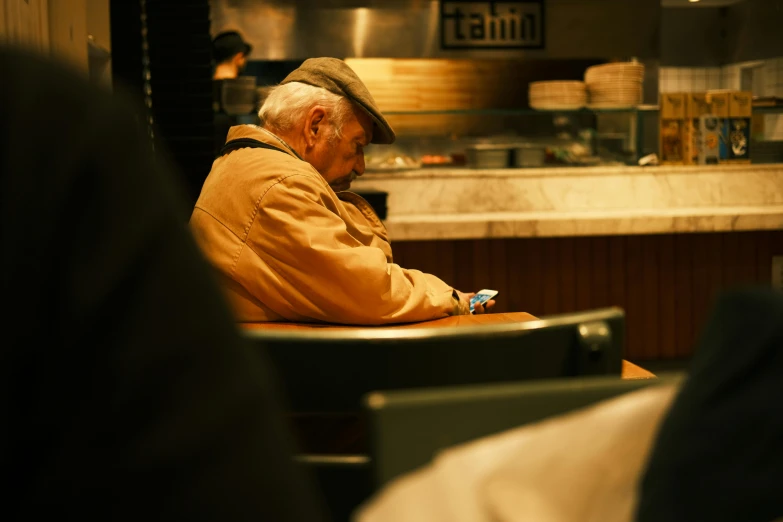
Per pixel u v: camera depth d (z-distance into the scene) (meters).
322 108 2.13
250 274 1.84
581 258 4.53
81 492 0.32
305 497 0.37
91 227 0.34
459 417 0.69
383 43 7.31
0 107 0.33
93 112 0.35
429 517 0.47
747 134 4.99
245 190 1.88
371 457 0.68
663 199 4.89
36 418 0.32
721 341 0.39
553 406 0.71
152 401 0.33
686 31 9.46
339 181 2.25
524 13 7.49
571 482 0.48
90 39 2.94
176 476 0.33
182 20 3.89
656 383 0.72
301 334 0.95
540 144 6.11
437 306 1.90
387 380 0.95
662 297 4.61
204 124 3.93
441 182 4.71
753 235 4.65
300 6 7.15
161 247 0.35
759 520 0.36
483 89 7.77
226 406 0.35
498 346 0.94
